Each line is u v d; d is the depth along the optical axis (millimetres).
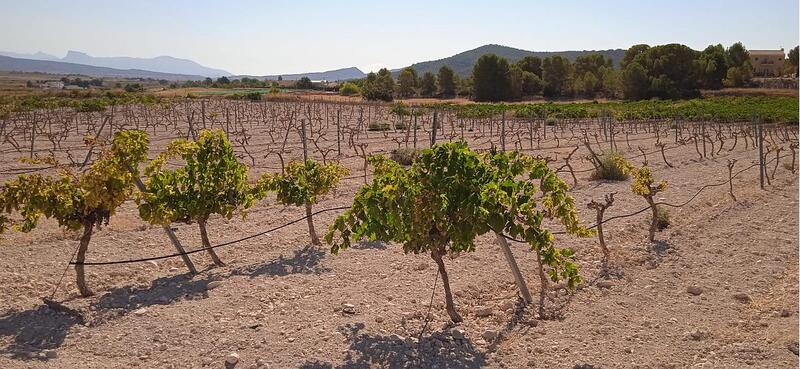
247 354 5984
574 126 41531
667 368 5902
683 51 84250
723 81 91562
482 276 8477
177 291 7773
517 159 7188
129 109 44969
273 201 13492
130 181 7625
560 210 6914
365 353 6016
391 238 6617
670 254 9609
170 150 8625
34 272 8516
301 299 7488
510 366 5887
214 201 8820
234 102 65562
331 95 101188
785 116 43000
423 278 8352
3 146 24922
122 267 8812
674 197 13992
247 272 8641
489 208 6281
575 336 6594
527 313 7227
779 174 17766
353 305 7254
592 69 106875
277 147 25203
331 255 9469
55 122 36375
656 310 7406
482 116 46812
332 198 13875
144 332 6469
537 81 100312
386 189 6207
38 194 7102
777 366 5879
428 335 6508
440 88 109875
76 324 6691
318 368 5727
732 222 11578
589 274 8594
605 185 15844
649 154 23594
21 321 6754
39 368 5547
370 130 36406
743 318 7168
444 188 6203
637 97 85000
